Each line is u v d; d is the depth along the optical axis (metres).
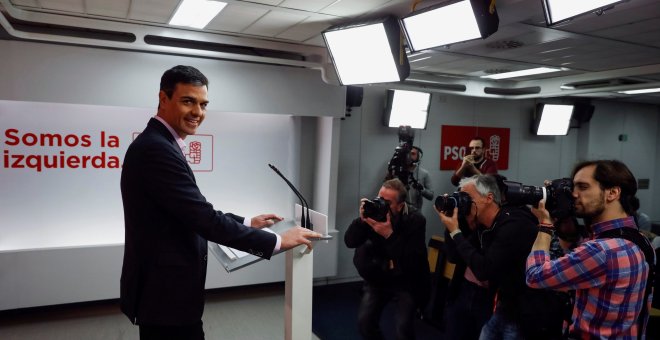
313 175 4.91
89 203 3.93
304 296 2.02
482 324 2.26
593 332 1.48
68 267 3.75
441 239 4.51
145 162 1.41
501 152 6.11
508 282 2.01
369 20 2.92
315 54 4.23
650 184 7.60
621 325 1.44
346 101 4.62
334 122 4.50
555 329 1.93
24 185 3.72
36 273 3.66
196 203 1.41
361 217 2.60
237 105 3.97
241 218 1.94
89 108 3.89
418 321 3.91
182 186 1.41
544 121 6.14
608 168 1.51
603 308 1.45
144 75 3.67
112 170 4.00
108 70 3.56
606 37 3.28
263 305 4.21
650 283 1.49
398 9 2.82
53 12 3.07
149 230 1.44
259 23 3.26
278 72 4.11
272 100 4.10
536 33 3.18
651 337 3.33
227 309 4.10
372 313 2.64
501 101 6.07
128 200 1.45
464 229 2.46
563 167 6.67
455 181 4.72
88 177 3.92
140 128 4.09
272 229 1.92
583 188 1.56
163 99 1.51
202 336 1.61
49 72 3.40
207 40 3.60
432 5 2.53
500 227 2.07
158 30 3.44
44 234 3.80
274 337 3.53
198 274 1.52
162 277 1.45
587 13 2.05
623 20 2.84
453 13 2.39
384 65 3.01
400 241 2.50
